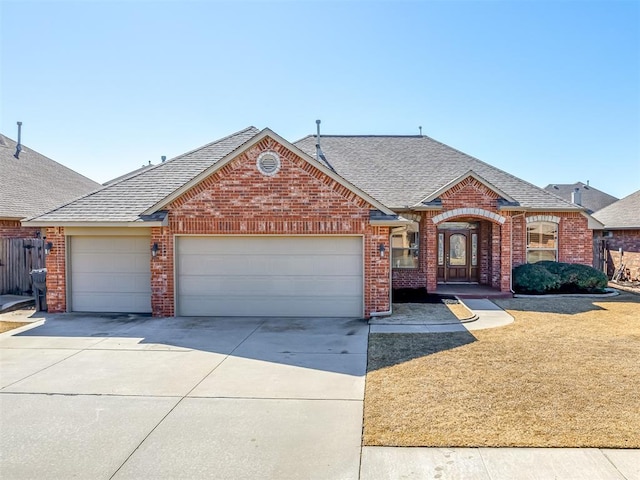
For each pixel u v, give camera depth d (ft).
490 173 62.39
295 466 15.55
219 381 24.03
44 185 70.74
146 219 40.04
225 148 53.06
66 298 43.24
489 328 36.24
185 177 47.47
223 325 37.70
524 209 53.21
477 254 61.93
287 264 41.19
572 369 25.45
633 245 72.33
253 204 40.52
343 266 41.04
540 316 41.29
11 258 53.26
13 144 79.77
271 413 19.89
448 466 15.39
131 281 43.32
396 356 28.40
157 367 26.45
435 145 69.10
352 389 22.72
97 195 44.68
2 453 16.52
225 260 41.37
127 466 15.60
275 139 40.09
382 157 65.36
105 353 29.45
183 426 18.66
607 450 16.34
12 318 40.83
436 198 53.52
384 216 40.22
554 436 17.33
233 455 16.29
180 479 14.79
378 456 16.11
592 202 122.42
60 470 15.34
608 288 59.47
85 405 20.89
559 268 55.57
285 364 26.94
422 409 20.04
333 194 40.37
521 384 23.06
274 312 41.29
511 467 15.29
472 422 18.66
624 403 20.49
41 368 26.35
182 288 41.55
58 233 43.14
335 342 32.07
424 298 50.60
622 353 28.73
